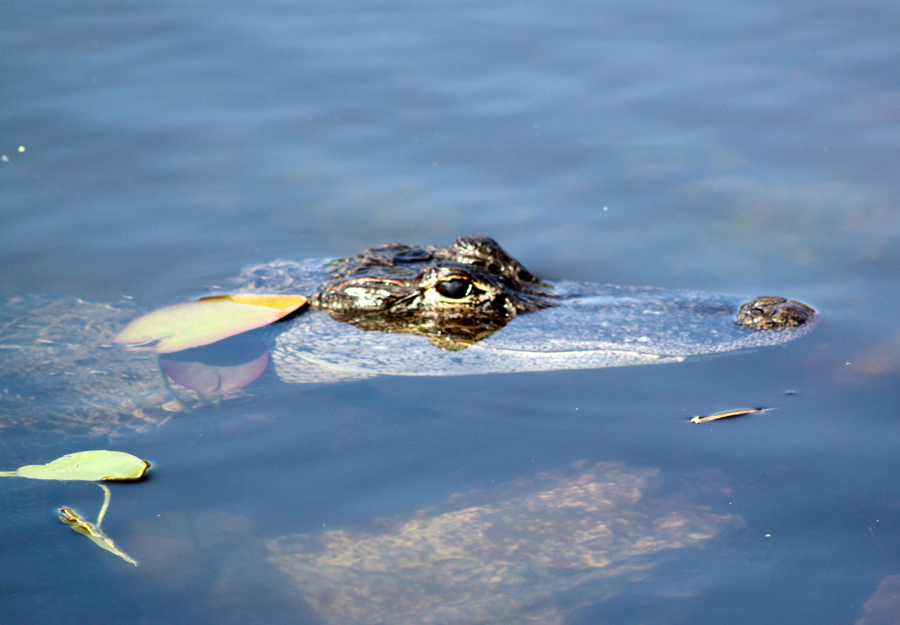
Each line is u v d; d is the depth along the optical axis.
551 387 10.61
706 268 14.47
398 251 13.64
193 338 11.20
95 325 12.35
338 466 9.12
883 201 15.67
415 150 18.33
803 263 14.26
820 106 19.20
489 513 8.48
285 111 19.72
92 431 9.76
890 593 7.03
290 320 12.37
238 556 7.79
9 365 11.16
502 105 19.84
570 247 15.32
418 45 22.52
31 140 18.08
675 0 24.62
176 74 21.02
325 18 24.05
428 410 10.19
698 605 7.14
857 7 23.52
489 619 7.20
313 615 7.20
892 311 12.21
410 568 7.79
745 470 8.88
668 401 10.22
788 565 7.50
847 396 10.05
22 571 7.51
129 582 7.42
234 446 9.43
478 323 12.22
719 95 19.89
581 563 7.86
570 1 24.80
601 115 19.36
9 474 8.95
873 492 8.37
